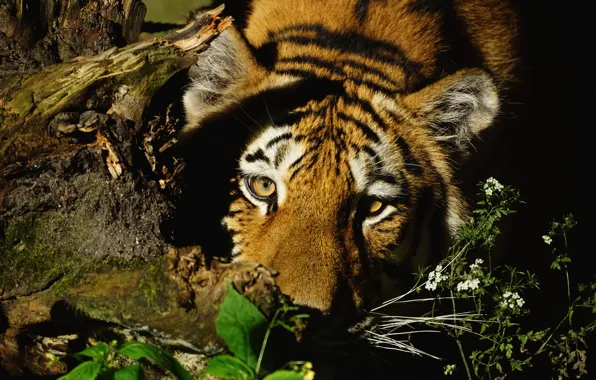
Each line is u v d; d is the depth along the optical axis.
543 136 7.51
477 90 5.93
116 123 4.78
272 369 4.06
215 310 4.12
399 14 6.30
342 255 5.26
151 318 4.20
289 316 4.15
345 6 6.25
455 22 6.66
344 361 5.71
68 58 5.34
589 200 7.85
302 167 5.36
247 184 5.53
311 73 5.82
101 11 5.57
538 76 7.52
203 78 5.72
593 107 8.25
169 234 4.97
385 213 5.65
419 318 5.67
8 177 4.57
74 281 4.45
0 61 5.06
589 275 7.31
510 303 5.48
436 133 6.08
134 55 4.84
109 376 3.58
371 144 5.57
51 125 4.68
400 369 6.23
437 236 6.02
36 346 4.74
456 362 6.36
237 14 6.71
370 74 5.92
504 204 5.60
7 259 4.56
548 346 5.89
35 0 5.25
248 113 5.68
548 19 8.12
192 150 5.73
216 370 3.49
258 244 5.39
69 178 4.66
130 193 4.74
